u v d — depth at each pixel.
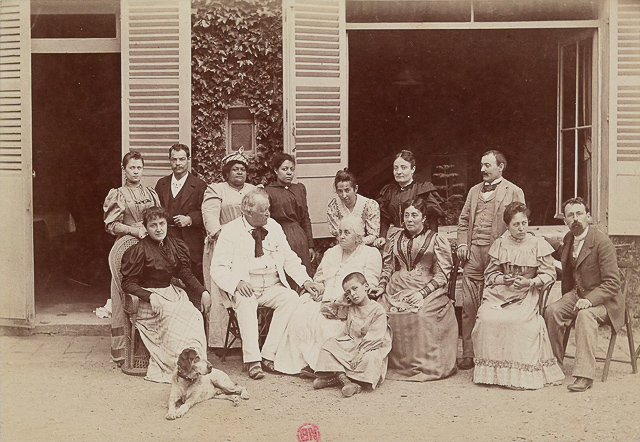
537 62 11.43
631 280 7.08
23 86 6.78
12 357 6.27
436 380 5.70
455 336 5.88
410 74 12.03
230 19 7.08
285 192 6.61
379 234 6.50
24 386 5.49
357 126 12.51
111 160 10.36
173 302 5.73
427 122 12.42
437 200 6.29
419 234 5.98
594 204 7.13
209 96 7.13
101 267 9.84
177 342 5.58
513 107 11.66
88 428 4.64
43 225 9.14
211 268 5.98
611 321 5.50
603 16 6.99
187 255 5.89
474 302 6.11
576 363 5.38
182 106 6.91
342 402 5.17
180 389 4.99
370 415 4.90
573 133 7.64
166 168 6.97
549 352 5.54
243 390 5.25
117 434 4.55
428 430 4.62
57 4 7.07
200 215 6.57
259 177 7.20
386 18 7.26
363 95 12.38
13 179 6.85
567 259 5.75
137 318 5.73
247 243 6.06
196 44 7.07
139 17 6.90
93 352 6.46
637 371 5.80
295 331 5.88
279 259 6.18
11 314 6.95
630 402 5.06
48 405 5.07
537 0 7.18
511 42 10.89
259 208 6.02
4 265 6.92
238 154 6.59
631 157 6.93
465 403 5.13
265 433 4.58
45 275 9.14
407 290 5.91
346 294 5.49
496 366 5.48
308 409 5.02
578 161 7.56
